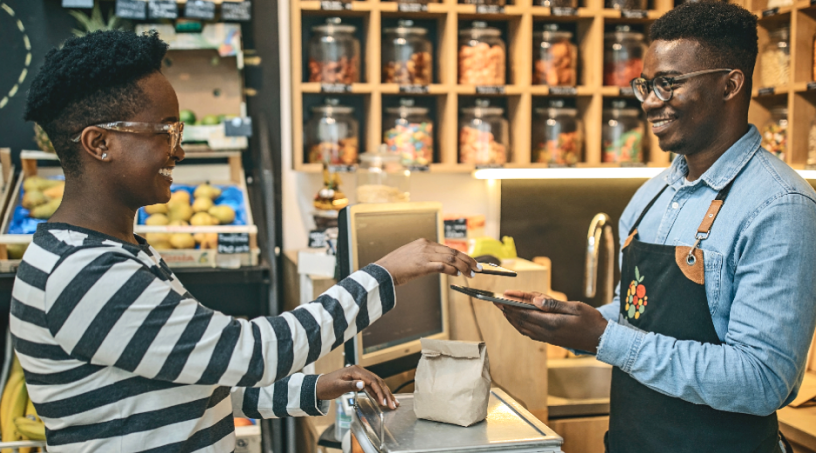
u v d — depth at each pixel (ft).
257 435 7.20
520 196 9.08
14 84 7.93
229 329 3.13
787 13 7.68
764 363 3.78
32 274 3.01
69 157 3.21
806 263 3.81
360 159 7.71
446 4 8.08
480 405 4.11
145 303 2.97
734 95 4.19
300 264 7.06
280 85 8.62
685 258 4.28
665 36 4.27
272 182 8.04
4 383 7.41
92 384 3.06
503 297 4.26
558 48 8.53
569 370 7.99
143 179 3.27
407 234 5.60
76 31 8.00
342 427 5.86
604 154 8.75
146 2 7.45
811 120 7.56
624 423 4.65
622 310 4.97
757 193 4.05
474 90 8.23
